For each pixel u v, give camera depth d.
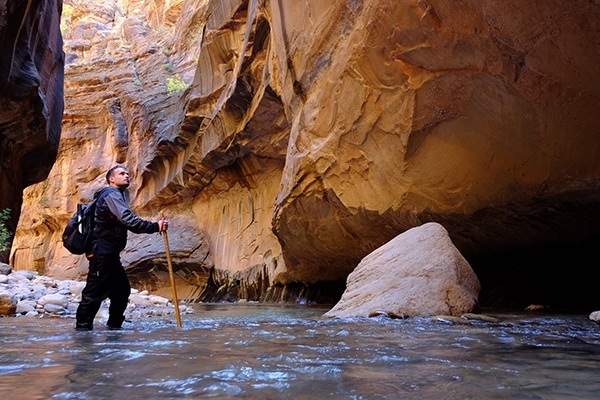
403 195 7.34
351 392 1.33
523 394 1.30
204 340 2.70
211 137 15.80
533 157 5.79
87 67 24.75
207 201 19.33
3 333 3.17
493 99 5.75
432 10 5.50
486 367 1.75
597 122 5.06
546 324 3.86
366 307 4.89
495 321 4.14
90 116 24.12
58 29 14.65
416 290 4.75
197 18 22.41
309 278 12.71
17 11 10.56
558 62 4.93
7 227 13.61
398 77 6.47
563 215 6.30
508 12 4.86
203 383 1.45
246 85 12.73
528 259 7.85
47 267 24.06
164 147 19.47
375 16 6.26
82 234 3.68
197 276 18.42
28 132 12.95
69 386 1.41
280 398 1.27
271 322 4.36
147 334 3.12
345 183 8.25
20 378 1.53
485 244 7.68
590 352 2.15
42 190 25.11
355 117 7.42
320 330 3.36
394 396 1.29
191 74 21.64
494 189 6.32
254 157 15.80
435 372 1.64
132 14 29.08
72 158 24.39
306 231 10.28
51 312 5.27
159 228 3.97
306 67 8.38
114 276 3.77
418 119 6.54
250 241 16.42
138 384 1.44
